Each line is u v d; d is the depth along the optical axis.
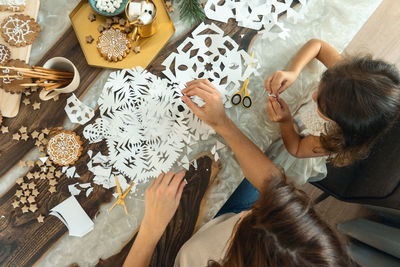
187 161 0.79
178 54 0.81
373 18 1.57
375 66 0.67
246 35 0.83
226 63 0.82
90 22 0.80
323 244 0.41
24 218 0.75
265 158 0.77
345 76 0.66
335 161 0.84
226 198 0.79
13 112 0.76
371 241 1.03
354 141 0.71
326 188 1.07
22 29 0.78
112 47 0.78
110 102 0.78
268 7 0.83
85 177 0.77
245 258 0.43
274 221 0.42
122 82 0.79
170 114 0.79
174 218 0.78
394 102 0.63
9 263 0.74
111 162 0.77
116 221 0.76
